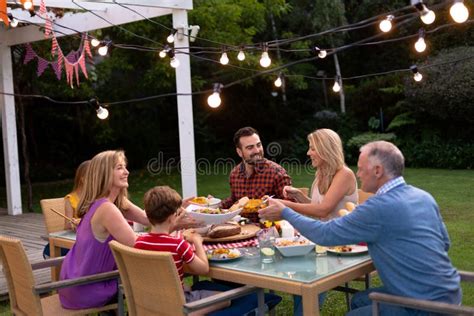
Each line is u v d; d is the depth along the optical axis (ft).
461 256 15.80
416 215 7.18
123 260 8.13
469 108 37.42
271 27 49.49
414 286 7.06
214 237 9.51
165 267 7.41
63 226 12.97
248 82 42.70
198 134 48.39
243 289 7.68
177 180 39.19
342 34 47.67
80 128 43.98
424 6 9.21
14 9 21.07
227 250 8.63
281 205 8.27
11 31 24.85
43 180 44.06
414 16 10.29
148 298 7.90
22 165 42.93
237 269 7.93
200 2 35.35
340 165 10.16
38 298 8.65
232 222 10.61
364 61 50.96
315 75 50.83
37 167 43.98
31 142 43.83
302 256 8.48
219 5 35.27
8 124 26.18
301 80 44.75
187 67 18.16
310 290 7.07
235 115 48.88
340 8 46.09
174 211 8.34
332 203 9.96
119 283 9.26
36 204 32.58
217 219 9.42
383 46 48.73
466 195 26.68
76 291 9.24
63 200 13.15
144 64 39.37
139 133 47.37
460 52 39.01
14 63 29.19
